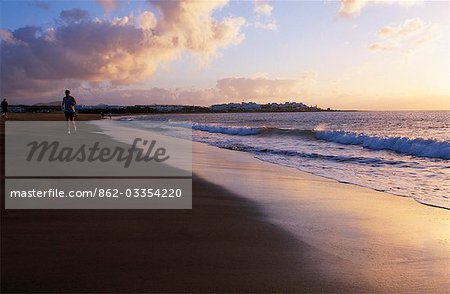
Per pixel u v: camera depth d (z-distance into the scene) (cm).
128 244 441
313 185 871
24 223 501
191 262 398
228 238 480
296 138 2464
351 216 607
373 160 1331
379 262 416
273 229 525
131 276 357
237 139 2434
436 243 484
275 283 356
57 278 347
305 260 416
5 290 322
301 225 551
